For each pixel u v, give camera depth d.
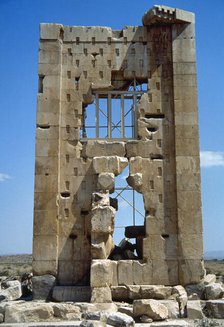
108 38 27.30
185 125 26.05
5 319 19.31
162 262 24.66
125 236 28.45
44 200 25.34
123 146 26.12
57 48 26.97
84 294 23.55
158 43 27.28
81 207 25.53
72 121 26.44
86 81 26.83
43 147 25.88
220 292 23.34
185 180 25.45
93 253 23.69
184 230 24.91
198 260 24.55
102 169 25.48
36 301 23.52
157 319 19.47
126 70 26.97
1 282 32.28
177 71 26.61
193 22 27.23
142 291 23.16
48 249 24.81
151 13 26.66
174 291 23.22
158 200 25.47
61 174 25.86
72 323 18.38
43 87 26.47
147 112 26.50
